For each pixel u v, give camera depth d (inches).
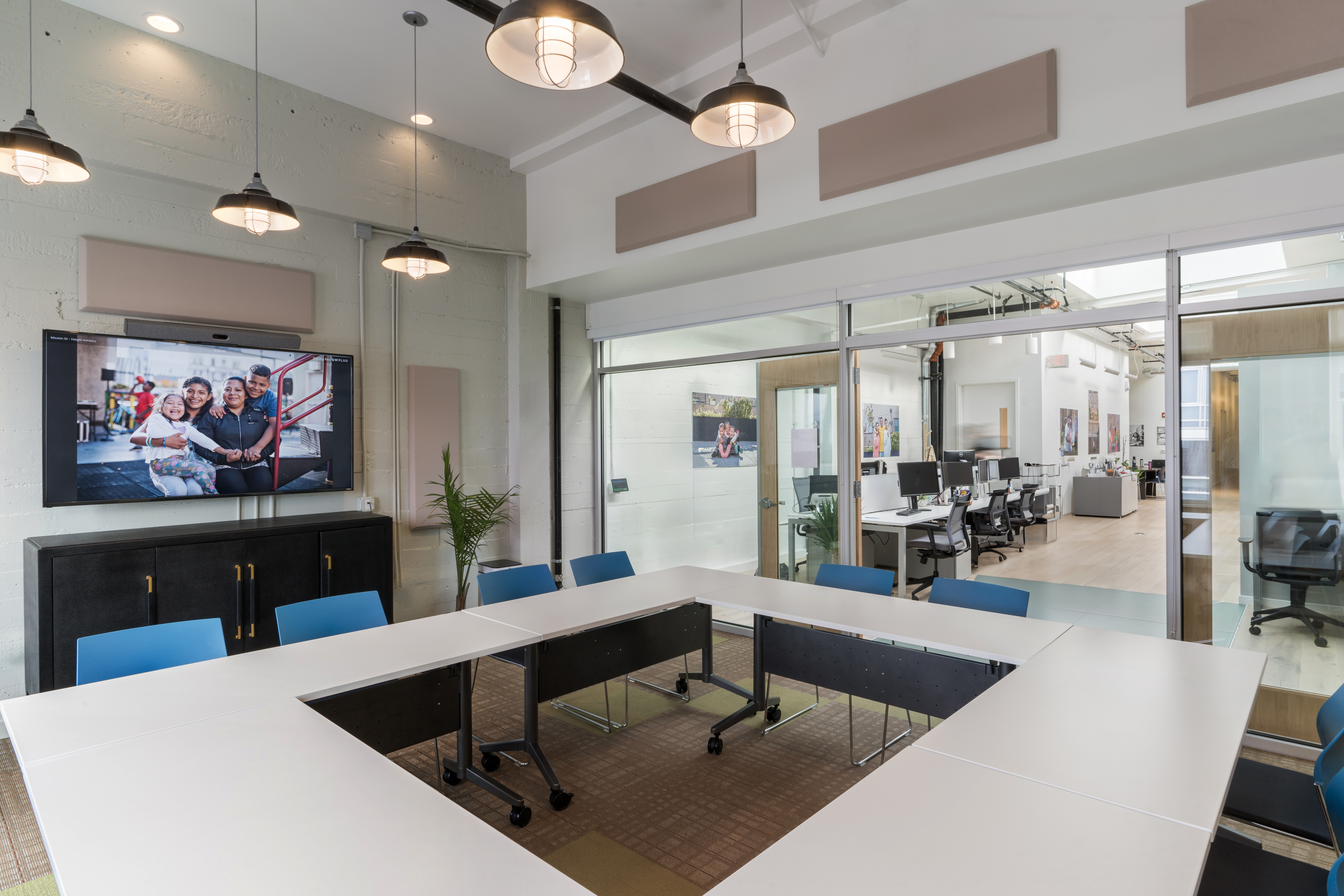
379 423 199.0
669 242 186.9
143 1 143.2
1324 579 128.3
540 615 121.0
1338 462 125.7
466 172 213.6
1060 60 123.6
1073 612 219.6
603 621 118.3
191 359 161.3
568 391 247.9
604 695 165.2
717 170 173.0
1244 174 128.9
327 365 183.5
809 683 148.4
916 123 139.0
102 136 148.6
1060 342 367.6
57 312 147.6
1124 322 144.5
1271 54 104.0
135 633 98.2
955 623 113.1
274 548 157.5
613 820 110.3
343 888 48.9
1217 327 135.4
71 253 149.3
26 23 139.9
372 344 197.9
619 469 249.6
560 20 75.6
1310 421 128.0
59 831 55.3
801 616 118.7
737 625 220.5
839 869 51.1
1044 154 125.2
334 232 190.1
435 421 209.5
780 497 205.3
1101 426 441.1
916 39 140.2
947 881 49.5
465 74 173.0
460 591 202.8
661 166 188.2
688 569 160.4
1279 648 132.4
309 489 179.9
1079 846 53.4
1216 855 67.9
